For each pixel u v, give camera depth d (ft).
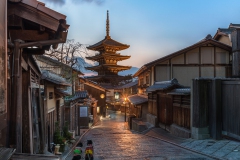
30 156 18.12
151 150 50.21
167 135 72.84
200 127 56.29
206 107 56.70
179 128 67.72
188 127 63.10
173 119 75.61
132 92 202.39
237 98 47.52
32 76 33.83
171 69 106.01
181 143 56.39
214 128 53.93
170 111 78.43
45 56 85.61
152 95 100.83
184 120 66.03
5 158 14.23
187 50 104.99
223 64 106.93
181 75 106.42
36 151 33.22
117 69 245.65
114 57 237.25
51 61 87.25
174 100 75.05
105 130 106.93
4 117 17.88
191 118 59.77
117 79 248.11
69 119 75.61
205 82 56.85
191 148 49.75
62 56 89.40
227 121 51.29
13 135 22.43
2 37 17.43
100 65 239.09
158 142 62.95
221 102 53.47
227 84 51.37
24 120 29.12
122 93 232.53
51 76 50.80
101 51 247.91
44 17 21.71
